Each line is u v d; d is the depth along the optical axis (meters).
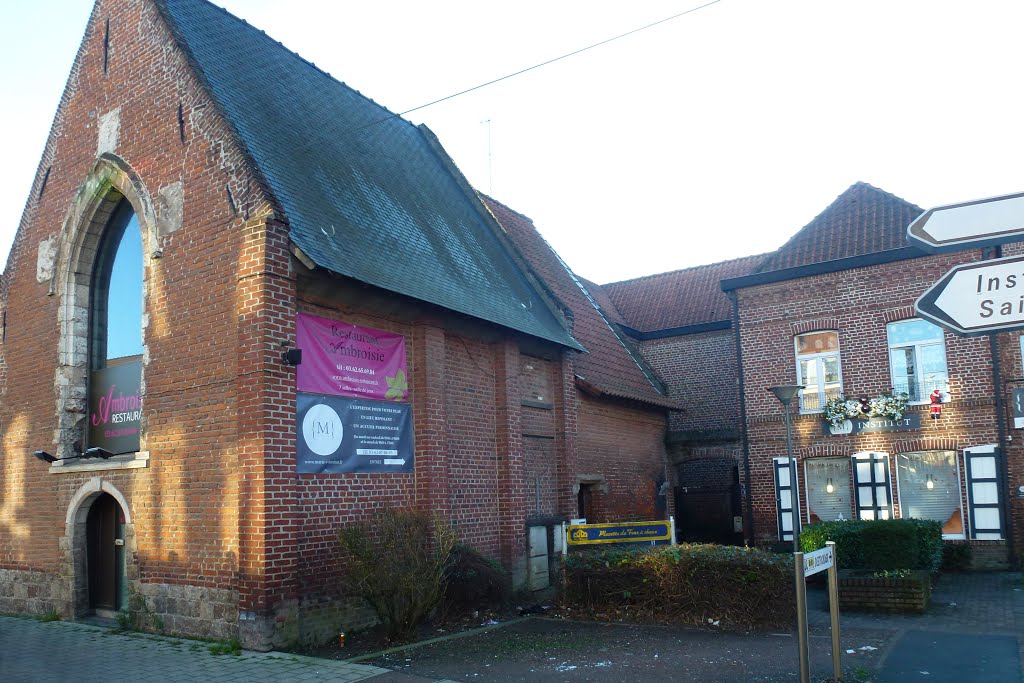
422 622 11.84
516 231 22.00
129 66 13.21
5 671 9.20
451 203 18.39
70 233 13.61
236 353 10.88
